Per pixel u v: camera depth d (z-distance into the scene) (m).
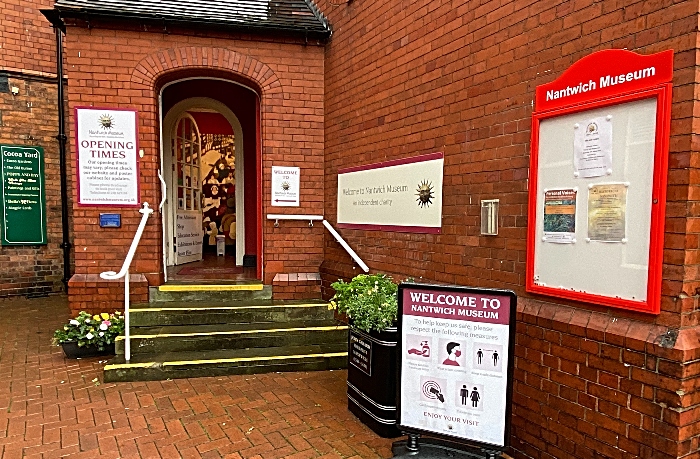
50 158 8.39
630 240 2.54
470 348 2.73
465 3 3.76
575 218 2.84
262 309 5.50
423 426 2.87
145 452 3.24
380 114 4.94
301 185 6.09
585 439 2.79
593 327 2.73
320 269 6.14
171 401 4.05
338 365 4.91
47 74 8.22
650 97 2.43
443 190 4.04
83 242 5.48
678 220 2.35
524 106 3.23
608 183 2.65
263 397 4.16
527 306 3.19
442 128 4.04
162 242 5.85
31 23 8.03
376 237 5.04
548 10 3.05
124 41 5.48
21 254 8.27
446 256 4.02
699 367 2.34
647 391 2.46
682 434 2.33
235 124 7.56
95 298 5.46
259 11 5.86
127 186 5.55
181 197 7.61
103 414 3.79
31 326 6.43
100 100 5.45
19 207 8.16
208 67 5.74
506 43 3.38
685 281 2.34
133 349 4.86
